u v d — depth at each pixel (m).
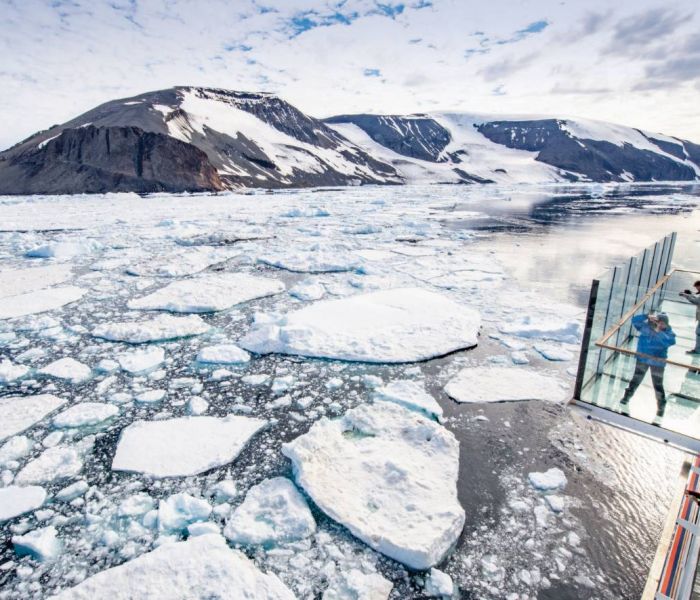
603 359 4.24
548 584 2.95
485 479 3.95
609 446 4.40
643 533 3.35
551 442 4.48
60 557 3.14
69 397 5.35
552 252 14.39
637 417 3.97
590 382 4.26
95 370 6.05
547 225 21.64
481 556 3.16
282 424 4.79
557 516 3.52
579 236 18.00
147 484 3.88
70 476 3.97
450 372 6.06
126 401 5.26
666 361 3.95
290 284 10.49
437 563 3.09
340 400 5.29
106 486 3.85
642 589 2.90
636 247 15.35
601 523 3.45
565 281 10.70
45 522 3.46
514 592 2.89
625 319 4.46
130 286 10.13
